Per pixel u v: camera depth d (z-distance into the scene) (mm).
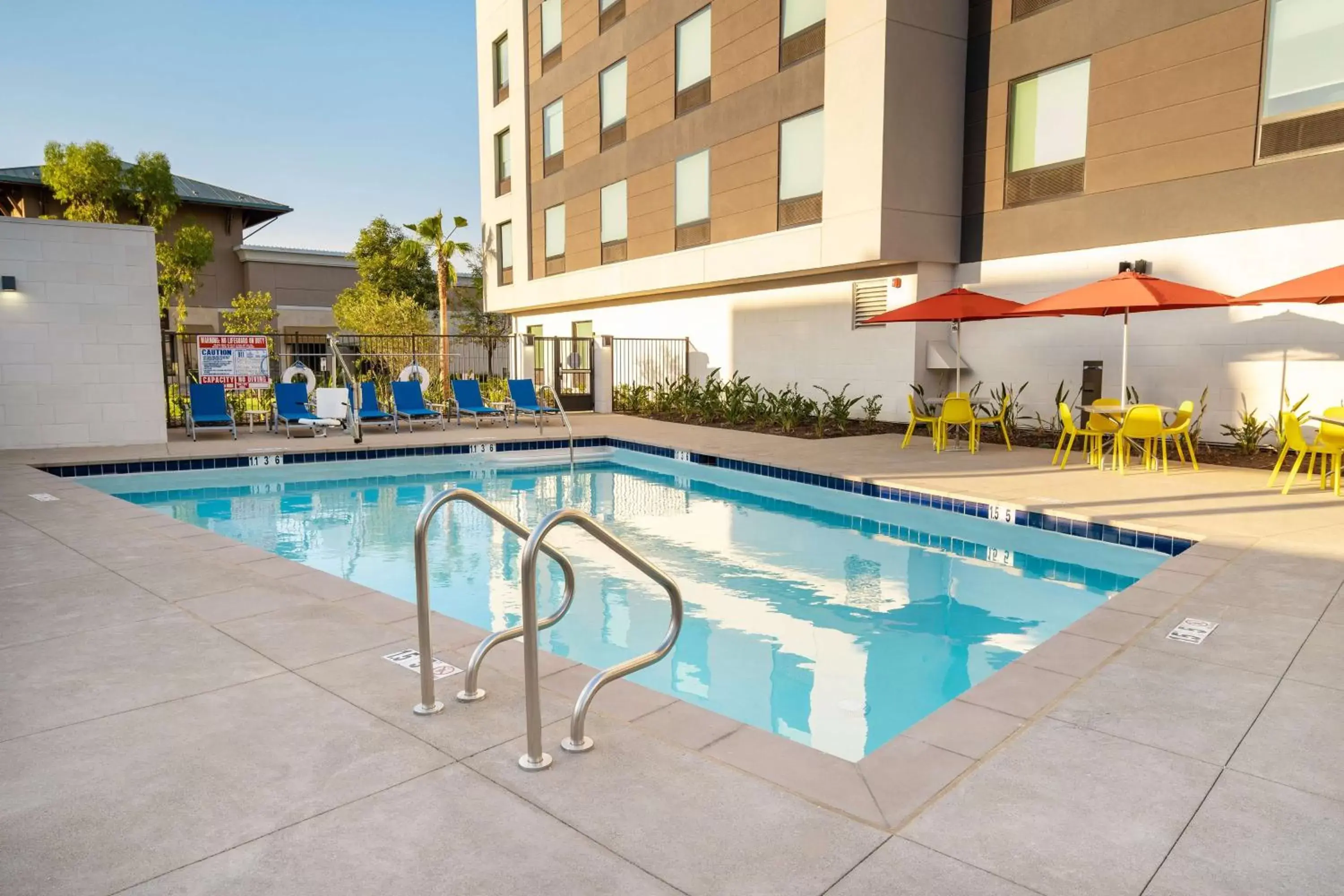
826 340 14508
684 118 16547
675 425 14875
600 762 2586
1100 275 11156
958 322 11047
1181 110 10133
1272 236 9430
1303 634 3770
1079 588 5887
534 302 22344
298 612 4125
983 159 12523
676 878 1983
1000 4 12141
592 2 19188
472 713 2963
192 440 12156
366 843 2141
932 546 7156
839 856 2072
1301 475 8375
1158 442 10492
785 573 6324
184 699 3070
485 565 6684
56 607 4207
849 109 12461
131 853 2088
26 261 10664
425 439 12633
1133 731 2807
